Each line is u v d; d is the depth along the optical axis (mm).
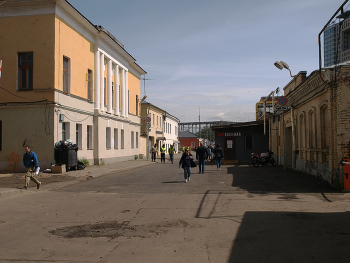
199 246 5250
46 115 17641
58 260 4715
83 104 21625
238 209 8086
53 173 16703
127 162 28984
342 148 10844
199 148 18016
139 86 37312
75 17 20078
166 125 59531
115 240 5668
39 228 6586
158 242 5512
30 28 17953
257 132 28297
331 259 4582
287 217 7168
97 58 23828
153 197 10133
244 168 21031
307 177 14016
